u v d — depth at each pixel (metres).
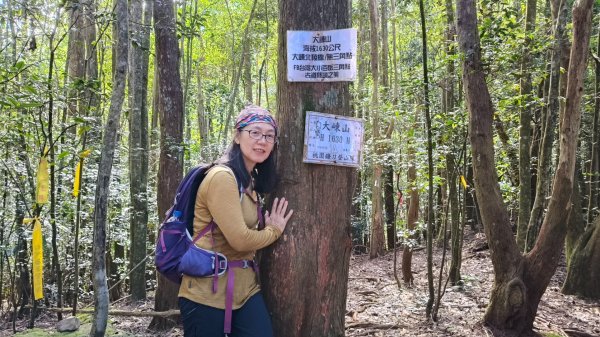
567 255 7.02
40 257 3.44
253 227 2.37
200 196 2.28
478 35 4.87
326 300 2.56
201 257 2.24
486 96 4.84
